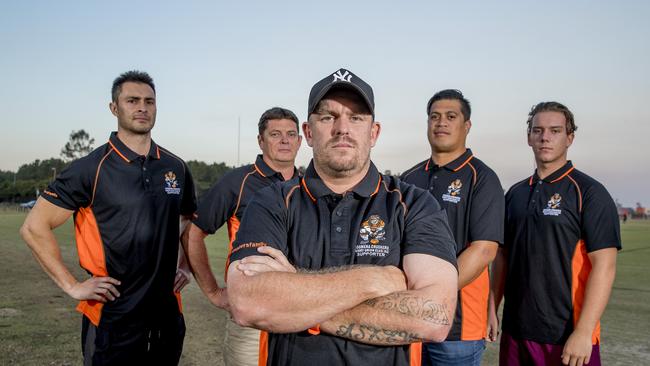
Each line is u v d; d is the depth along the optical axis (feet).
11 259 37.14
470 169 10.05
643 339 17.87
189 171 12.16
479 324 10.01
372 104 6.18
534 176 10.78
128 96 10.70
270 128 12.05
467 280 9.50
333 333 5.78
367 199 6.31
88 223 10.76
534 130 10.57
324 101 6.12
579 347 9.37
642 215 317.22
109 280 10.46
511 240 10.76
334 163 6.07
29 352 15.03
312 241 6.15
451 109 10.25
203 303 23.24
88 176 10.48
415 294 5.73
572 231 9.91
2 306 21.11
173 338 11.50
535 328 10.16
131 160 10.84
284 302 5.62
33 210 10.48
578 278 9.86
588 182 9.93
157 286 11.08
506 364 10.72
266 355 6.21
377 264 6.07
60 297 23.21
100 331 10.53
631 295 27.50
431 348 10.04
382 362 5.84
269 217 6.27
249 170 12.14
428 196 6.60
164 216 11.19
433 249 6.07
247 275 5.85
